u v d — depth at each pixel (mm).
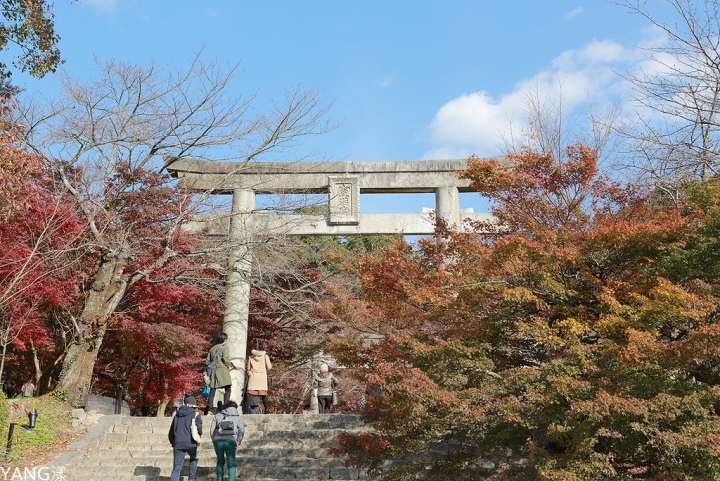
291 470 12109
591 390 8469
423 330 11875
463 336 10484
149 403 23219
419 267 11930
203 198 19000
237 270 19172
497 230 12969
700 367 9070
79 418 15109
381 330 13031
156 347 19469
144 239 18297
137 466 12391
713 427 7410
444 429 9727
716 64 12695
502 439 9242
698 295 9414
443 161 21781
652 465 8406
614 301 9180
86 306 17172
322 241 26141
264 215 20922
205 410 23938
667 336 10188
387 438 10055
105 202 18094
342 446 10570
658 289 8703
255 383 15523
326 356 27062
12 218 14078
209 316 22391
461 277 11445
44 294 15180
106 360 21547
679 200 11438
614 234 9656
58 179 17422
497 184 11820
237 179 21781
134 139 18172
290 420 14594
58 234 15523
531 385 9055
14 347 17594
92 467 12484
